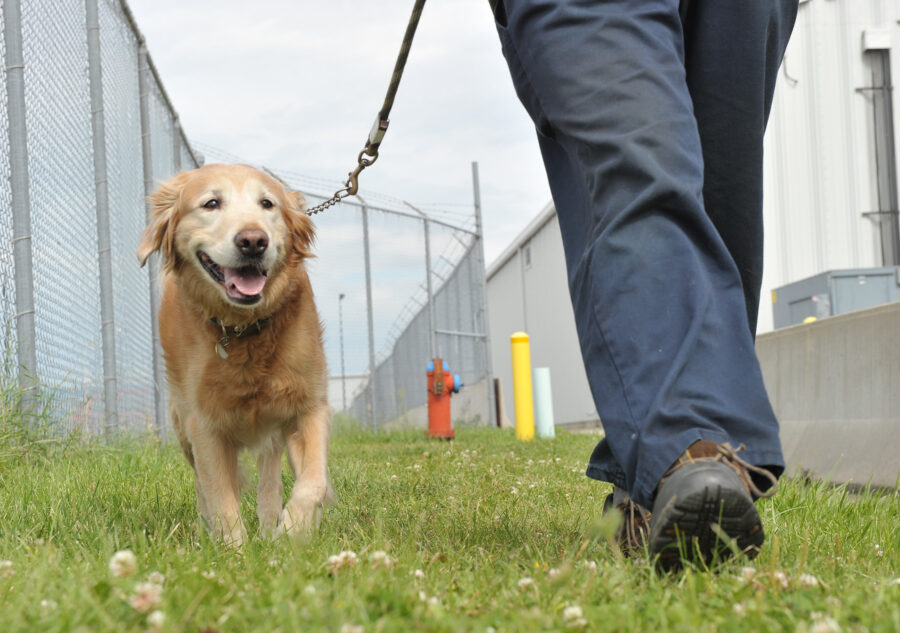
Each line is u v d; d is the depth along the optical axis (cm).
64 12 611
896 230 1298
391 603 155
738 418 188
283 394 325
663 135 197
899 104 1306
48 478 423
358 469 532
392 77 335
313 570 185
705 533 182
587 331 205
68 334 580
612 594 167
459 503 367
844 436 504
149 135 817
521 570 203
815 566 205
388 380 1310
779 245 1303
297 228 354
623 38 202
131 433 691
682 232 197
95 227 662
